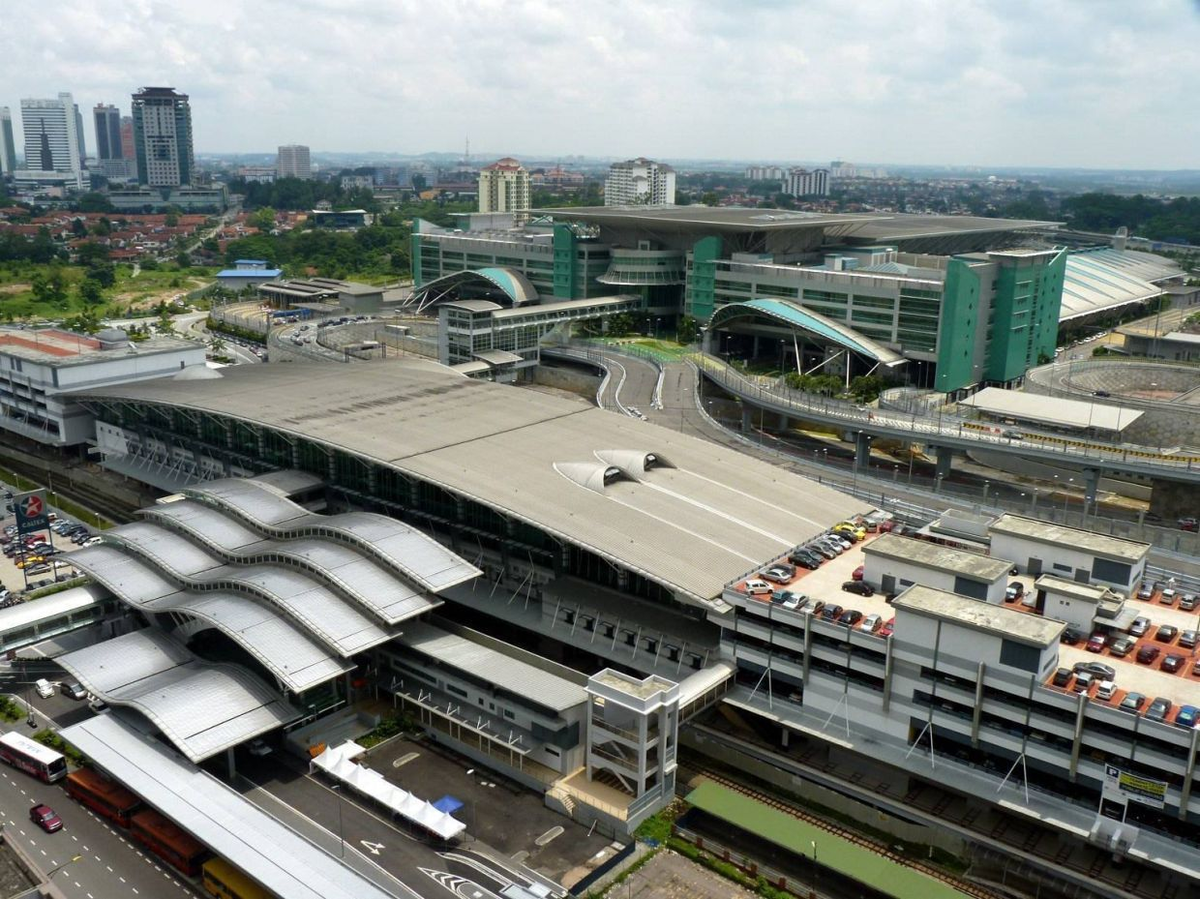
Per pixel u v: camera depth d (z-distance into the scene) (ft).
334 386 564.30
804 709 332.19
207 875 279.49
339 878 264.72
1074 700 274.36
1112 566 345.31
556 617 391.04
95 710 367.45
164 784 302.86
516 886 272.51
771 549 384.88
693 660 355.36
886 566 347.97
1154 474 531.09
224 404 521.24
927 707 303.68
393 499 465.06
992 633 285.64
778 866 288.71
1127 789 270.05
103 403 627.87
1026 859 284.20
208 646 377.50
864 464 643.86
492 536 418.72
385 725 357.41
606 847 298.35
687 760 350.64
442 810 304.91
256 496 448.24
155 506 464.24
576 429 490.49
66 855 294.25
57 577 479.41
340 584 363.56
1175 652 307.99
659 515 399.65
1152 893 268.41
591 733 317.83
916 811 304.50
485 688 340.18
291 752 342.85
